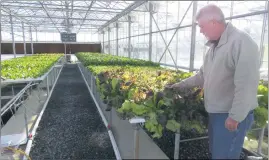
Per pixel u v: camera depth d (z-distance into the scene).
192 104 2.16
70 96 6.90
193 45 6.00
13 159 3.02
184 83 2.43
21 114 4.97
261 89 2.50
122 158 2.88
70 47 25.86
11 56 23.25
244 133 1.83
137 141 2.10
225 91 1.84
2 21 16.20
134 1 8.48
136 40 12.48
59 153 3.30
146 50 10.74
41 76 5.05
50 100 6.38
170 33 8.26
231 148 1.85
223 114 1.87
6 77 4.62
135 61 8.29
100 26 21.12
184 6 7.16
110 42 21.41
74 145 3.55
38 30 24.19
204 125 2.21
